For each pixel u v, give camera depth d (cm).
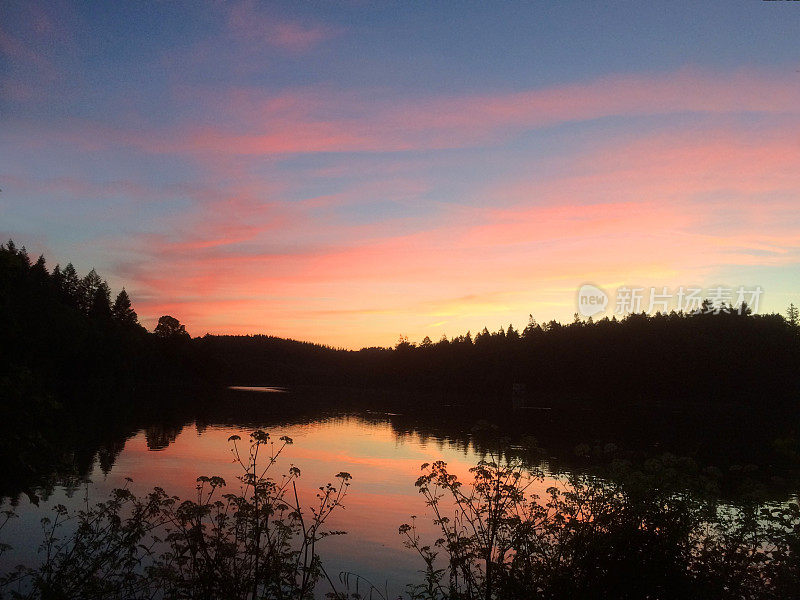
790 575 502
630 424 4509
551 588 516
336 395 10338
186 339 11825
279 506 621
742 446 2608
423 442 3291
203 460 2239
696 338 5519
